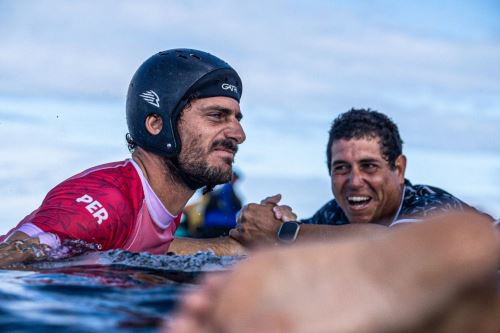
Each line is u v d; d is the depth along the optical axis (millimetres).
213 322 1066
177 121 3557
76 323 1582
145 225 3529
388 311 1039
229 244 3996
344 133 4270
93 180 3412
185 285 2178
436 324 1076
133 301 1846
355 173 4203
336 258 1089
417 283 1047
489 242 1054
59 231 3092
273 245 3781
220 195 6801
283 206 3863
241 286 1070
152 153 3643
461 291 1055
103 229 3244
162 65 3590
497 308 1086
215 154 3602
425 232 1079
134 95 3648
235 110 3662
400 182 4332
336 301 1045
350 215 4320
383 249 1083
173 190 3662
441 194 4250
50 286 2053
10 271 2512
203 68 3578
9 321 1591
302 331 1029
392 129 4289
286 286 1062
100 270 2547
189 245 3912
